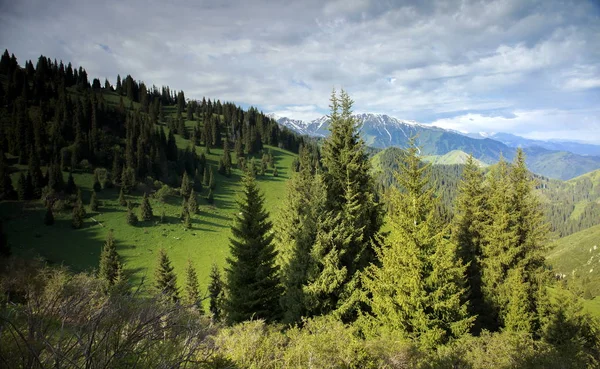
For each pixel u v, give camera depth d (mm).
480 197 26406
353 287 16375
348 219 17891
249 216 22297
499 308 22125
